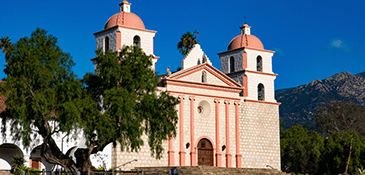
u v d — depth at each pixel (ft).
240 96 219.00
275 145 222.89
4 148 189.16
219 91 208.85
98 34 203.00
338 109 389.60
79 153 150.20
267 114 223.30
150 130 154.20
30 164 193.88
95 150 155.02
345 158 271.90
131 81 147.02
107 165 181.68
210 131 203.82
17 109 134.51
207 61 208.13
